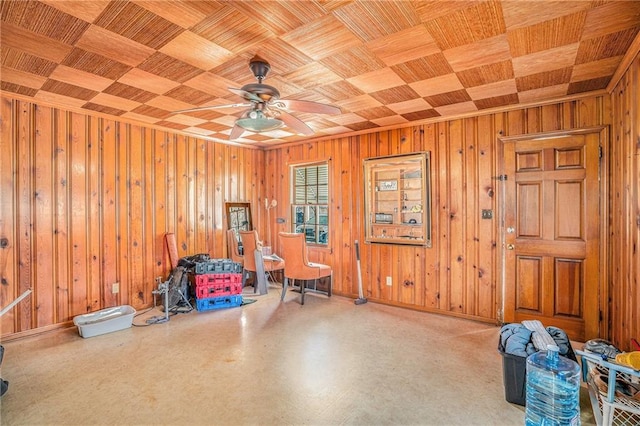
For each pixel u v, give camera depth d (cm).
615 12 189
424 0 179
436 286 410
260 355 292
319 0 178
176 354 295
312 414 209
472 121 385
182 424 201
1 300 316
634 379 184
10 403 221
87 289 374
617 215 293
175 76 277
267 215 596
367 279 468
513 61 253
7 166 320
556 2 180
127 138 414
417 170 428
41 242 341
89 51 234
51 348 306
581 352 190
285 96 328
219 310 422
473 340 326
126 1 178
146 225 431
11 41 219
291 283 562
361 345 313
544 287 344
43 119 344
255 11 188
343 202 494
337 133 486
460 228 393
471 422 202
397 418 205
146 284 429
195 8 185
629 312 254
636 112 234
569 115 330
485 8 187
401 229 441
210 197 513
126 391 236
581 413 213
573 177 330
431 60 251
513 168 361
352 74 275
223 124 428
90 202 378
